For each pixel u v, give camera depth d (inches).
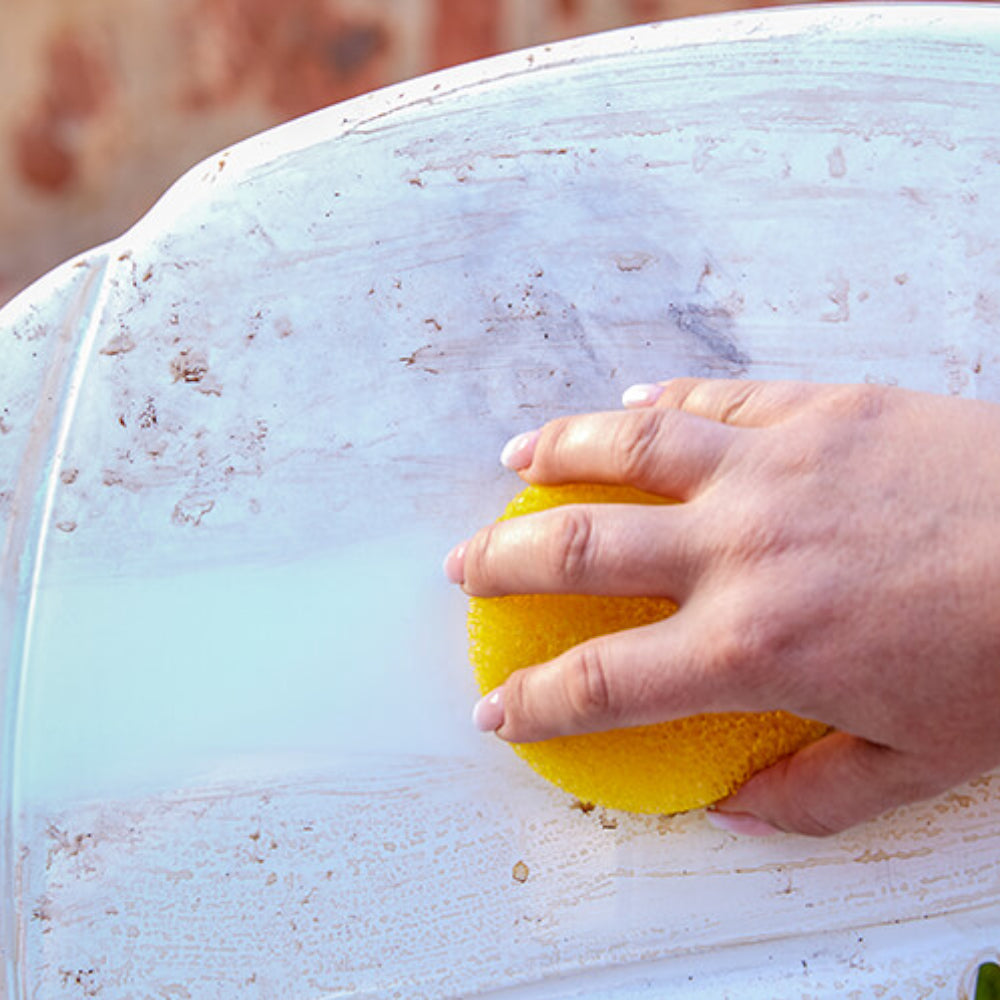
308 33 37.2
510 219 22.1
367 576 21.8
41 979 21.4
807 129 22.1
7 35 37.1
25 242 37.8
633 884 21.5
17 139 37.4
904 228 22.1
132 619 21.7
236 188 22.1
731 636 20.0
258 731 21.6
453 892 21.5
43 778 21.5
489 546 20.8
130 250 22.0
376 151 22.1
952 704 20.1
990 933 21.6
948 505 20.0
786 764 21.0
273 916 21.5
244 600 21.7
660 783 21.0
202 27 37.2
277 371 21.9
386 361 21.9
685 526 20.3
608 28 37.4
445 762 21.6
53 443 21.9
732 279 22.0
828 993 21.4
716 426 20.6
